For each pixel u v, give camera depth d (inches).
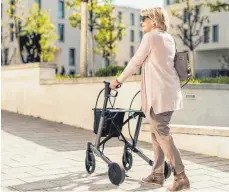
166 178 169.8
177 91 151.7
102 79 327.9
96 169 189.9
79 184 161.5
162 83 149.3
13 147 247.1
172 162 151.3
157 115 151.2
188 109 315.3
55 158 215.3
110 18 1055.6
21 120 385.4
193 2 1218.6
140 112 171.9
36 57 1201.4
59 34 1672.0
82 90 350.0
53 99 385.4
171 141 151.5
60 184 160.9
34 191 150.3
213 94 331.9
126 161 189.3
